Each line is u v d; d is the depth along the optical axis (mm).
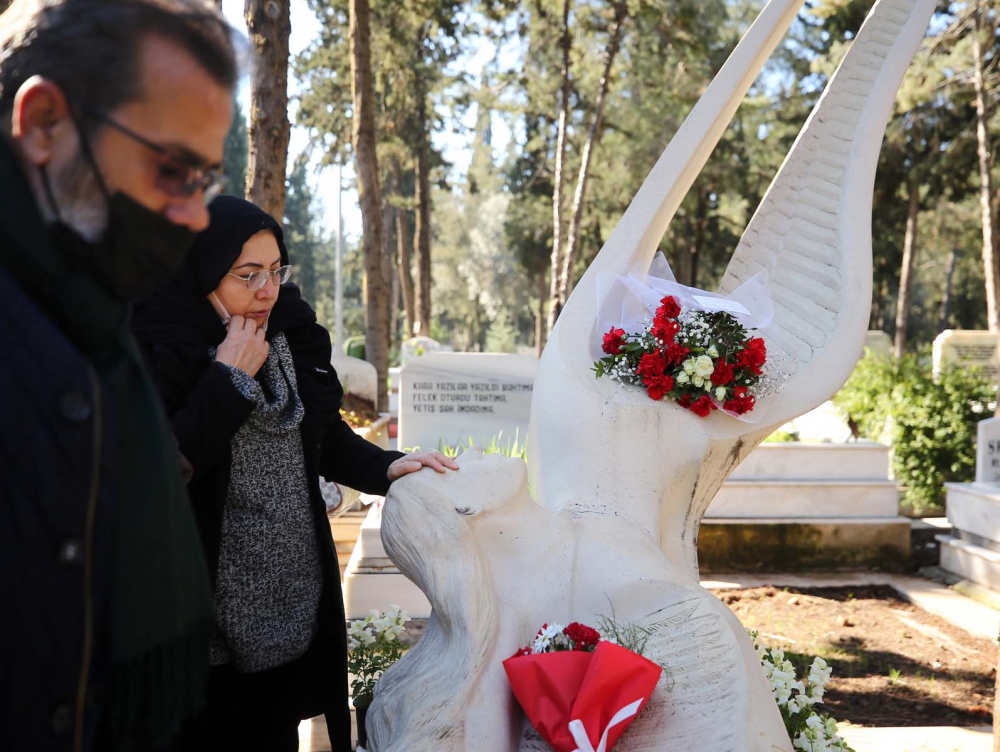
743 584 6652
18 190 965
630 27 15867
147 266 1055
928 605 6066
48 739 944
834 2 13766
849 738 3445
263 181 5770
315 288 53844
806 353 2709
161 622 1052
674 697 1824
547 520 2131
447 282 47094
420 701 1766
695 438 2434
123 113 974
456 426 8594
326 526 2105
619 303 2799
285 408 2002
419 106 21500
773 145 22172
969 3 14570
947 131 18859
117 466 1022
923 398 9492
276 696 2062
